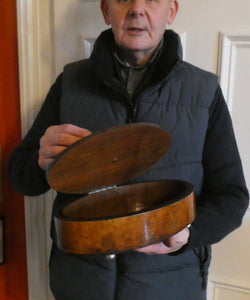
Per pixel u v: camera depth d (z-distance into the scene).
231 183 0.82
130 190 0.79
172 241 0.67
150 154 0.71
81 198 0.73
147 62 0.84
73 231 0.57
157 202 0.79
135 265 0.80
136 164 0.72
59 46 1.09
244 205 0.81
